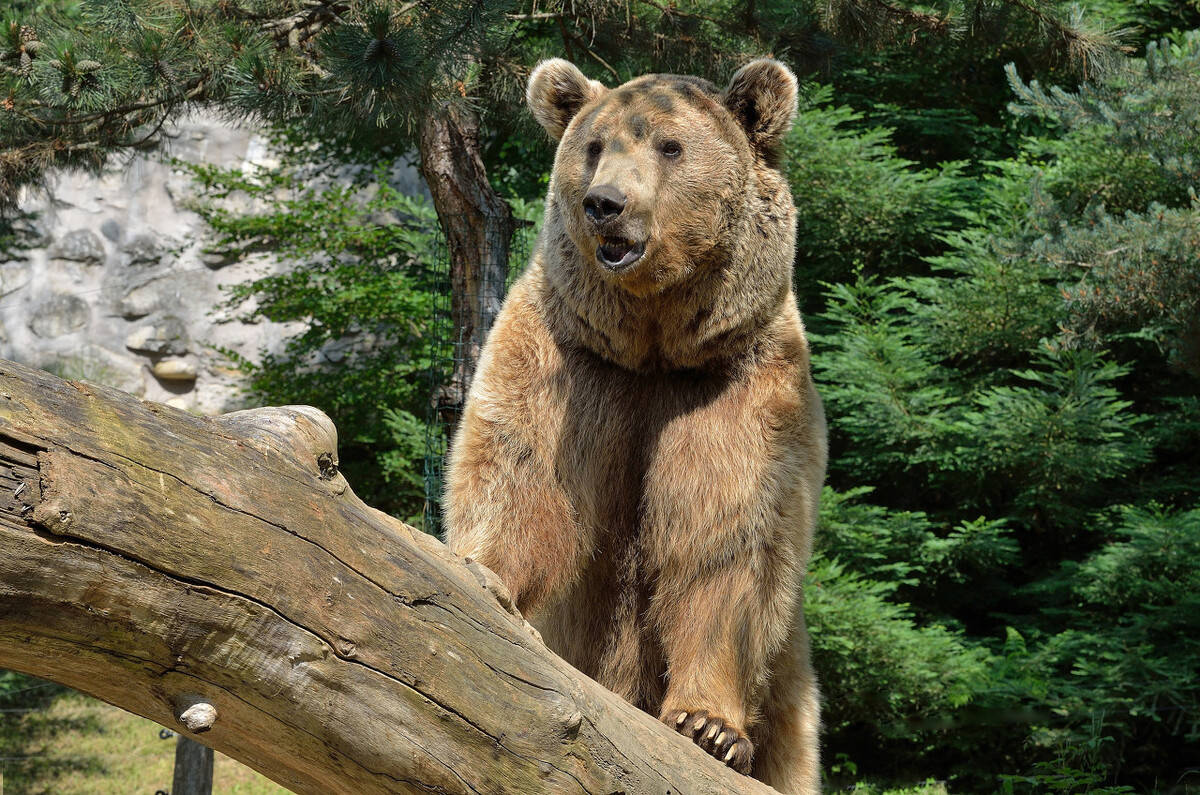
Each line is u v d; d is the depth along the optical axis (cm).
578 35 866
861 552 1009
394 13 628
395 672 224
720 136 389
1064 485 1015
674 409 382
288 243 1397
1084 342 784
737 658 370
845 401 1051
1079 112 773
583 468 378
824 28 862
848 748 1066
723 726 358
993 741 993
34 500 177
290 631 209
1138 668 889
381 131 1011
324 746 225
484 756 239
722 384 383
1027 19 870
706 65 859
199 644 202
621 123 381
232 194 1753
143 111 716
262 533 204
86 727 1212
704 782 293
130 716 1255
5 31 648
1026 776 945
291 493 211
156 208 1809
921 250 1224
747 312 381
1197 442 1144
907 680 947
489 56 723
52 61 619
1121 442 1046
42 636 189
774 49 853
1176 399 1055
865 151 1120
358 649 219
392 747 227
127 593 189
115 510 185
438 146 808
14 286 1800
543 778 247
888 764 1047
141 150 830
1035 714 947
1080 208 962
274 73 630
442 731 232
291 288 1377
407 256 1359
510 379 380
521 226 859
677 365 381
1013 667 951
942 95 1277
